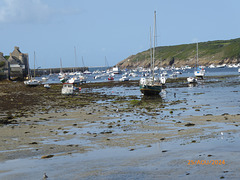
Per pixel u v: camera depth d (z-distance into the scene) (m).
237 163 12.95
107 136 20.20
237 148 15.46
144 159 14.22
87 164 13.77
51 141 19.11
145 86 52.84
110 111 34.28
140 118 28.44
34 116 31.16
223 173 11.79
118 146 17.25
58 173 12.59
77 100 49.56
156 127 23.14
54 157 15.22
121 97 52.69
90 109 36.59
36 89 83.62
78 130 22.89
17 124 26.03
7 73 133.88
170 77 136.00
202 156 14.28
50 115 31.73
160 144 17.34
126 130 22.30
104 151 16.17
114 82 112.44
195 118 26.92
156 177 11.70
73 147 17.30
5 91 75.94
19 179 12.02
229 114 28.34
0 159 15.08
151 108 36.06
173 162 13.52
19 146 17.78
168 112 32.06
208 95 50.75
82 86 95.75
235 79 99.94
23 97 56.72
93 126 24.59
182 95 53.25
